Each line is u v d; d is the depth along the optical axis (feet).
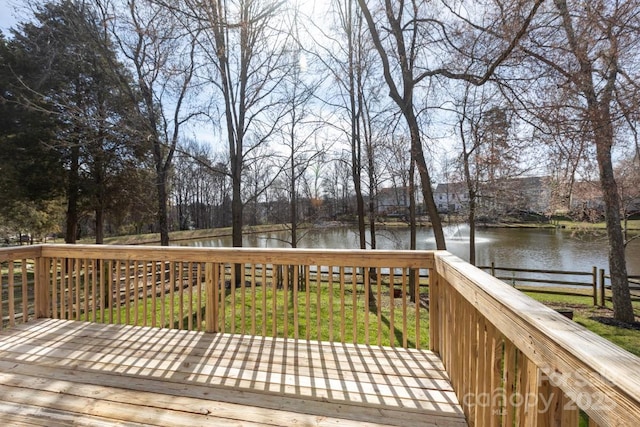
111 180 39.14
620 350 2.41
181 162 34.55
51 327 10.89
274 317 9.98
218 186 81.87
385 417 6.22
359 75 27.91
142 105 32.83
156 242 73.20
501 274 39.37
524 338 3.40
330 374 7.85
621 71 12.96
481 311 4.78
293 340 9.82
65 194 37.63
